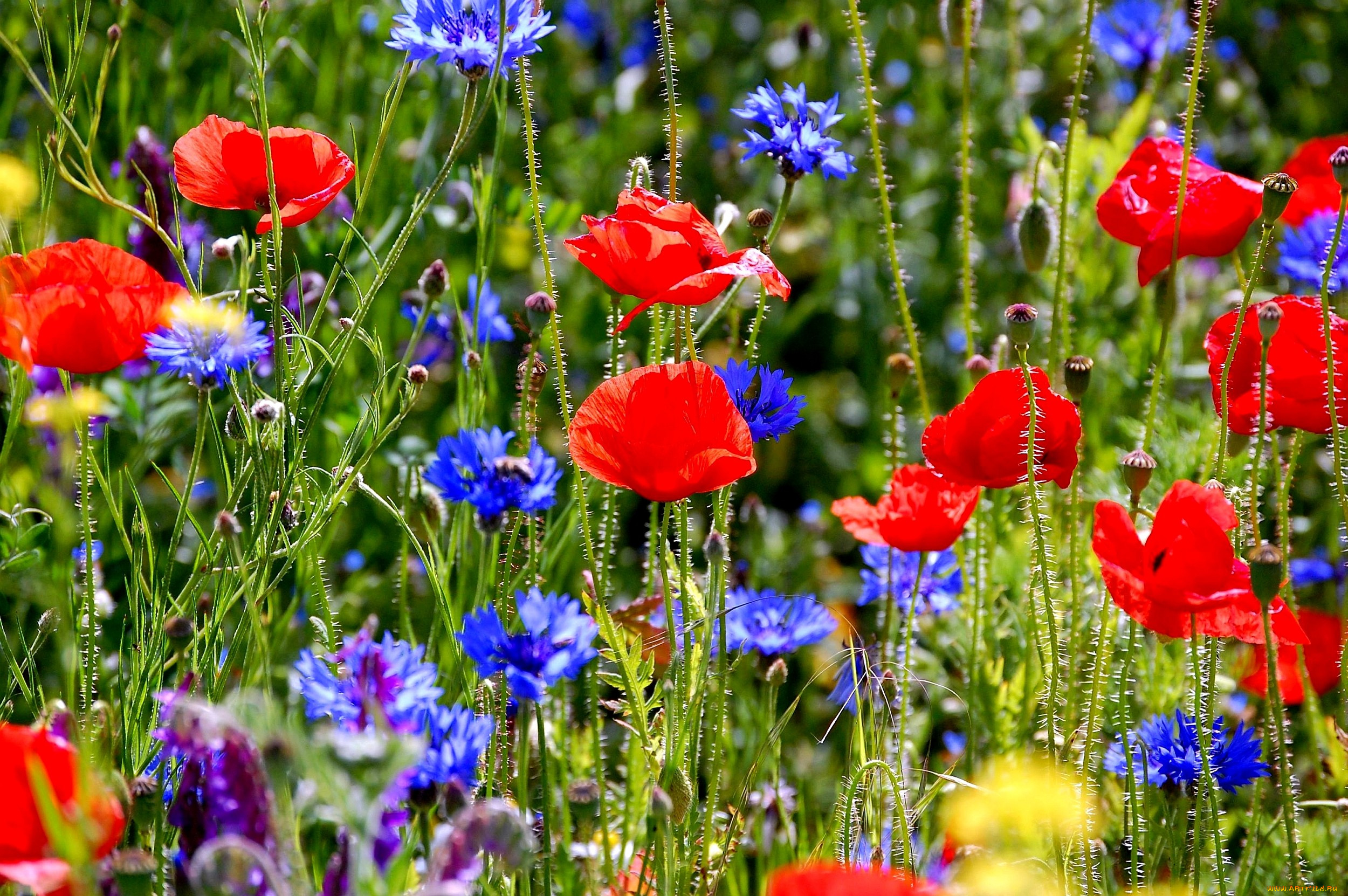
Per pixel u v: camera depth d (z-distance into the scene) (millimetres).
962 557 2568
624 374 2336
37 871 2166
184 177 2367
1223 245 2457
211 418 2395
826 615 2455
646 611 2424
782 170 2412
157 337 2318
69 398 2297
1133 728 2480
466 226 2689
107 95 2713
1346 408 2381
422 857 2256
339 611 2619
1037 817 2307
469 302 2602
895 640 2504
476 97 2363
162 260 2584
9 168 2342
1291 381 2387
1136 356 2689
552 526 2572
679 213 2324
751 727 2557
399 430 2719
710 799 2355
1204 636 2416
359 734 2203
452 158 2367
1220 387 2396
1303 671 2422
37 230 2422
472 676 2369
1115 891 2393
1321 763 2461
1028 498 2471
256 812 2186
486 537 2391
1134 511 2379
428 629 2631
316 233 2672
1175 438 2592
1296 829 2416
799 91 2414
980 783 2451
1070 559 2471
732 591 2490
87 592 2332
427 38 2350
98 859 2188
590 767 2455
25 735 2176
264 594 2361
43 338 2279
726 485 2297
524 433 2461
